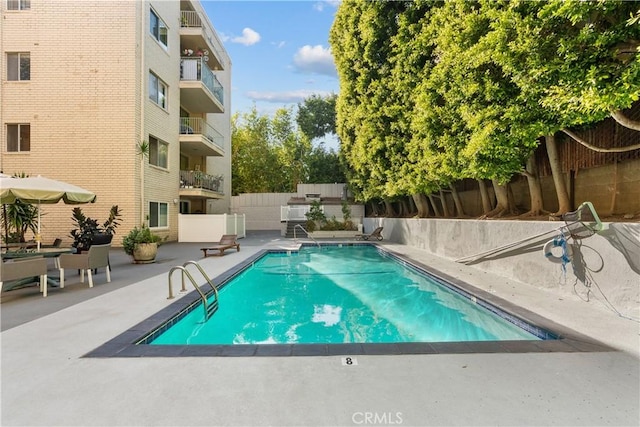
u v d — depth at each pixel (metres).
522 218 8.33
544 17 4.87
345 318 5.98
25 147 13.25
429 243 12.42
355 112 16.97
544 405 2.49
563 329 4.07
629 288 4.55
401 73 12.01
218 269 8.59
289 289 8.11
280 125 36.72
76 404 2.50
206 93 18.03
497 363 3.18
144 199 13.67
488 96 6.43
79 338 3.78
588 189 7.27
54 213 12.83
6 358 3.27
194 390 2.69
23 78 13.29
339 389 2.70
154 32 14.84
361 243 16.11
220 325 5.60
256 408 2.44
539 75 5.05
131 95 13.22
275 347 3.55
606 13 4.18
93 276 7.65
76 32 13.20
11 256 6.62
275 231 26.70
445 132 8.62
